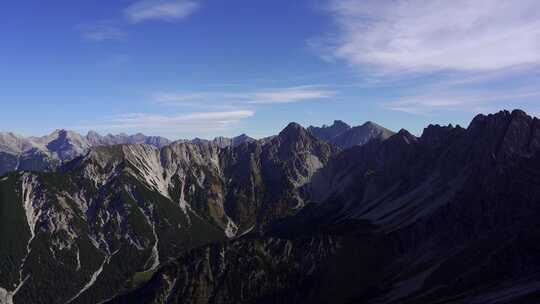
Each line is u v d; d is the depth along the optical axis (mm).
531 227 188375
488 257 188750
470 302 152125
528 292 138125
